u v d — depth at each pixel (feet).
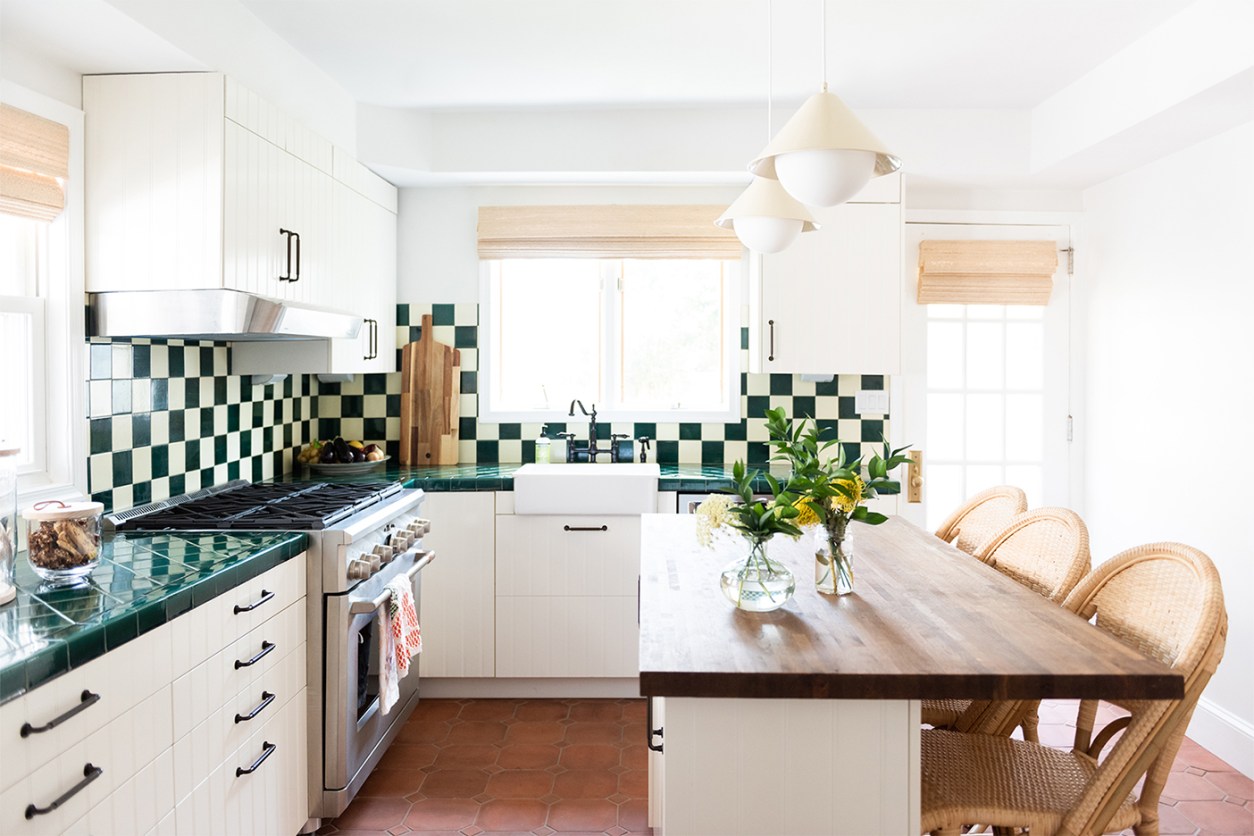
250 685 7.05
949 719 7.61
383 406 13.74
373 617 8.98
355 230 11.65
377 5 8.79
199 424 9.93
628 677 12.08
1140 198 11.96
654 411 13.69
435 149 12.43
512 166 12.41
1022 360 13.64
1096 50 10.05
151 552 7.23
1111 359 12.76
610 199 13.39
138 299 8.11
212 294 8.01
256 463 11.43
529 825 8.64
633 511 11.76
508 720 11.39
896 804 5.12
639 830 8.52
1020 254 13.30
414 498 10.69
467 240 13.55
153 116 8.10
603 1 8.71
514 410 13.87
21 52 7.42
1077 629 5.70
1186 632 5.67
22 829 4.46
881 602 6.40
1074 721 11.25
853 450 13.58
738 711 5.09
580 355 13.89
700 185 13.26
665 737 5.10
